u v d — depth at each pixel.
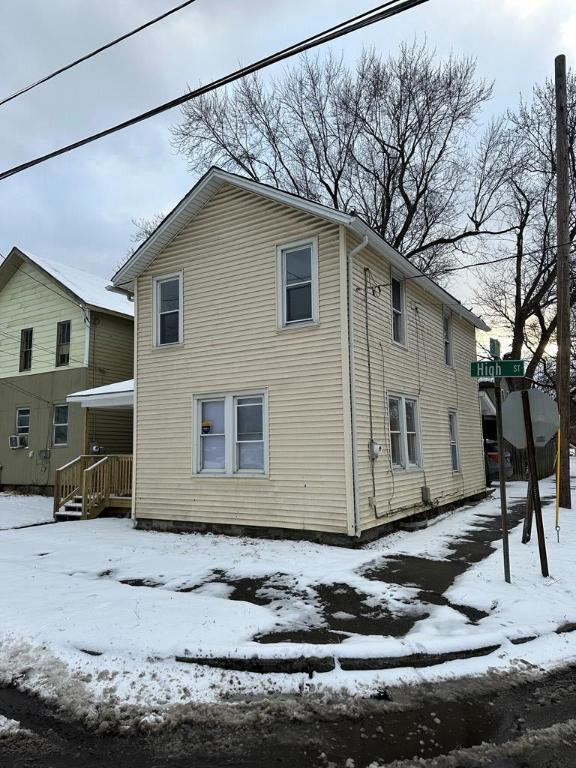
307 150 25.59
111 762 3.23
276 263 9.99
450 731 3.55
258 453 9.95
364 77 24.14
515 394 7.06
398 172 25.34
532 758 3.23
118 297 20.66
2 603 5.89
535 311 24.19
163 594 6.23
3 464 19.89
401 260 10.89
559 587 6.24
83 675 4.30
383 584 6.57
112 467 13.36
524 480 21.33
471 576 6.76
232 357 10.34
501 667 4.44
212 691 4.09
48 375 18.95
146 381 11.50
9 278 20.67
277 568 7.36
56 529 11.07
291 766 3.18
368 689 4.11
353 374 9.09
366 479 9.17
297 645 4.59
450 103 23.52
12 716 3.79
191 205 10.93
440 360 13.77
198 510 10.42
